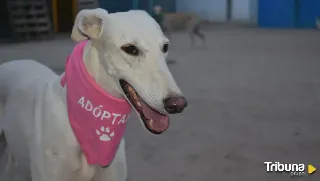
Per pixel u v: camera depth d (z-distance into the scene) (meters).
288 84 7.99
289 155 4.29
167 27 17.45
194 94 7.09
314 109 6.07
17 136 2.59
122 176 2.49
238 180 3.73
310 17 23.14
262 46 14.84
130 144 4.62
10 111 2.68
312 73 9.23
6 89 2.81
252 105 6.30
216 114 5.80
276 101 6.56
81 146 2.27
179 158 4.21
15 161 2.86
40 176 2.38
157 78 1.99
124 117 2.25
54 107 2.32
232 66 10.41
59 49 14.22
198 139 4.77
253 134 4.93
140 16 2.12
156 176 3.80
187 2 27.16
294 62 10.97
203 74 9.19
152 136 4.88
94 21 2.14
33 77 2.70
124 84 2.10
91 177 2.41
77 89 2.21
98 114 2.19
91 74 2.18
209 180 3.72
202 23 26.08
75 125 2.23
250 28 23.06
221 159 4.19
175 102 1.93
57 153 2.29
